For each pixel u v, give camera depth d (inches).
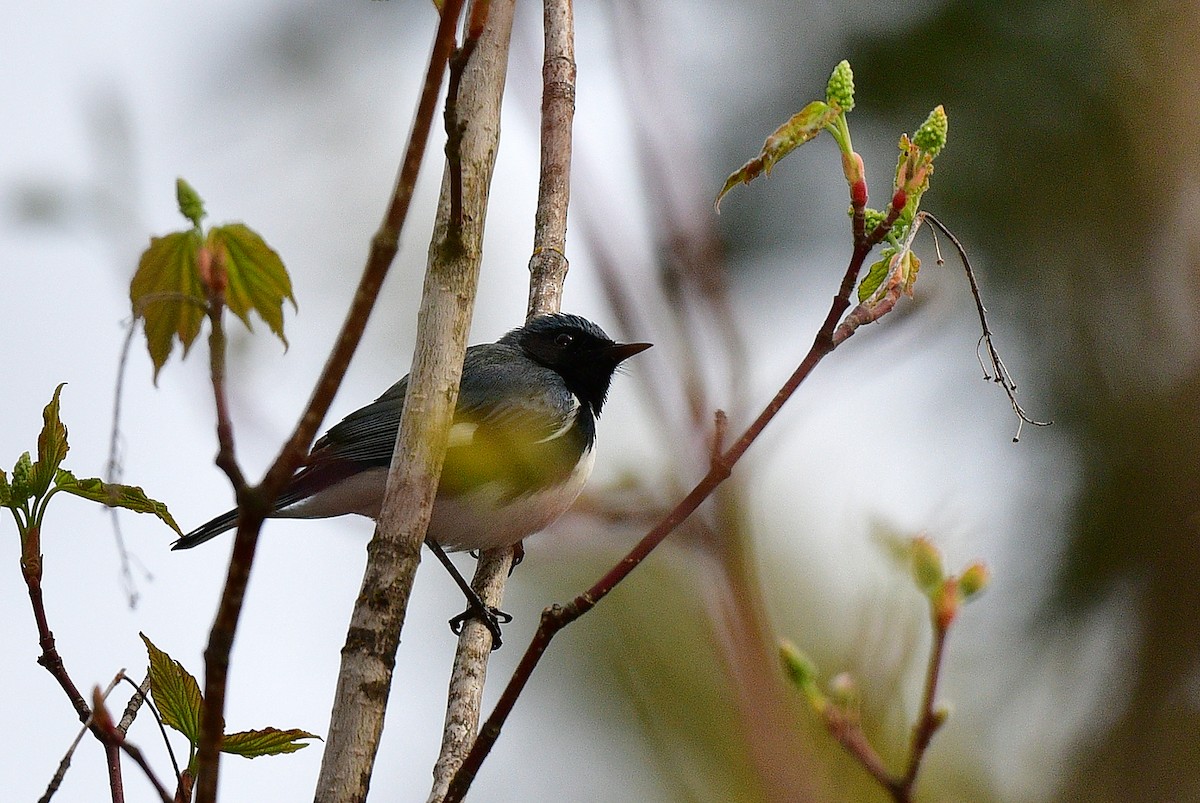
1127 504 635.5
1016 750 473.4
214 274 157.8
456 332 217.3
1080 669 595.5
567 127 362.0
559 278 378.9
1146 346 660.7
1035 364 653.9
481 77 228.5
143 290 176.9
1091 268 658.8
